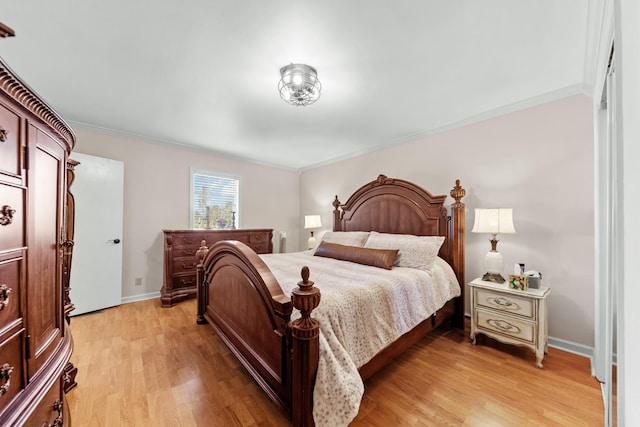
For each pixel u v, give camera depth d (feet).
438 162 10.18
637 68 2.17
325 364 4.04
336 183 14.88
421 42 5.30
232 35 5.08
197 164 13.24
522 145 8.03
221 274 7.38
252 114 8.93
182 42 5.29
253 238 13.84
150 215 11.71
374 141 11.87
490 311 7.16
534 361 6.57
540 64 6.06
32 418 2.64
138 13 4.51
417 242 8.46
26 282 2.60
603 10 4.23
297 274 6.86
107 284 10.19
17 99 2.38
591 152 6.84
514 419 4.64
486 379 5.82
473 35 5.10
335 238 11.14
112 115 9.05
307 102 7.22
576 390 5.42
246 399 5.16
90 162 9.77
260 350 5.25
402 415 4.73
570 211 7.14
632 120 2.33
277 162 15.93
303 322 4.02
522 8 4.42
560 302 7.26
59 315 3.30
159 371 6.07
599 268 5.98
